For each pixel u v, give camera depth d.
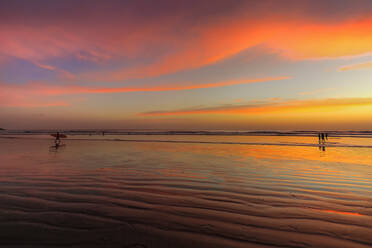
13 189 4.55
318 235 2.63
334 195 4.26
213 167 7.20
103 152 11.22
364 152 11.34
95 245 2.37
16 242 2.40
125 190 4.57
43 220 3.00
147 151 11.70
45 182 5.15
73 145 15.20
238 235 2.62
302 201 3.91
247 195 4.27
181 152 11.24
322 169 6.89
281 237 2.57
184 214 3.29
